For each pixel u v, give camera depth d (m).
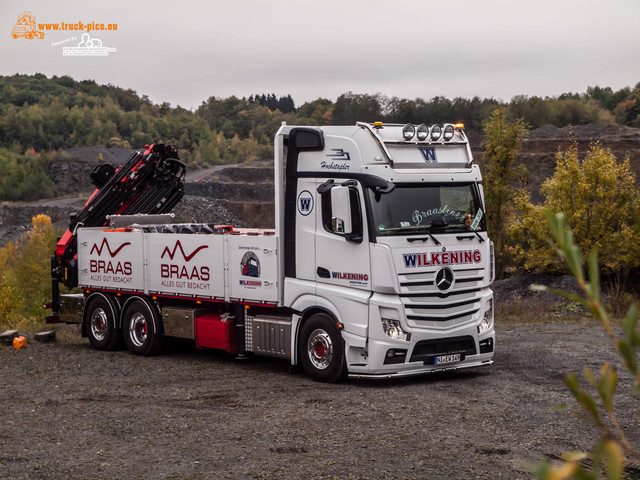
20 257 41.47
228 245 11.98
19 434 8.22
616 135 77.62
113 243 14.31
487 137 25.03
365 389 10.20
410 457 6.91
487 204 25.08
